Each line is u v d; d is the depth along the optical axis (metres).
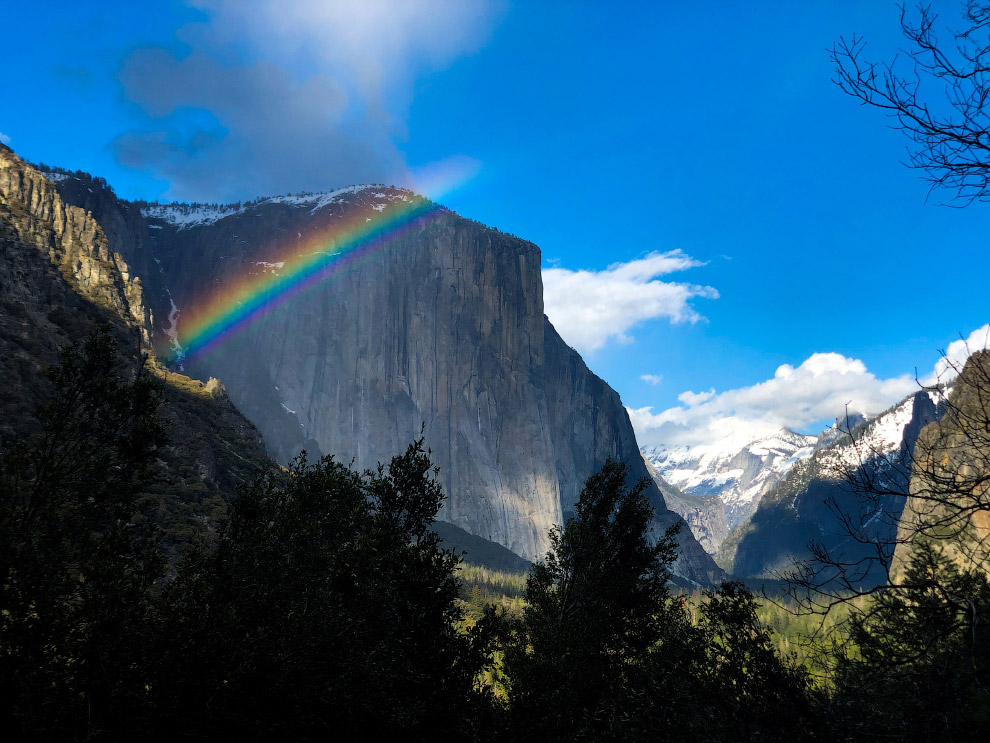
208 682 18.78
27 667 16.88
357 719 20.06
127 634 18.70
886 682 11.02
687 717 18.86
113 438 21.31
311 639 20.58
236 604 21.58
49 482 19.75
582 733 22.56
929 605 10.27
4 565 17.42
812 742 12.99
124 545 20.66
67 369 21.08
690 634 21.12
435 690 22.17
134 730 17.81
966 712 10.05
